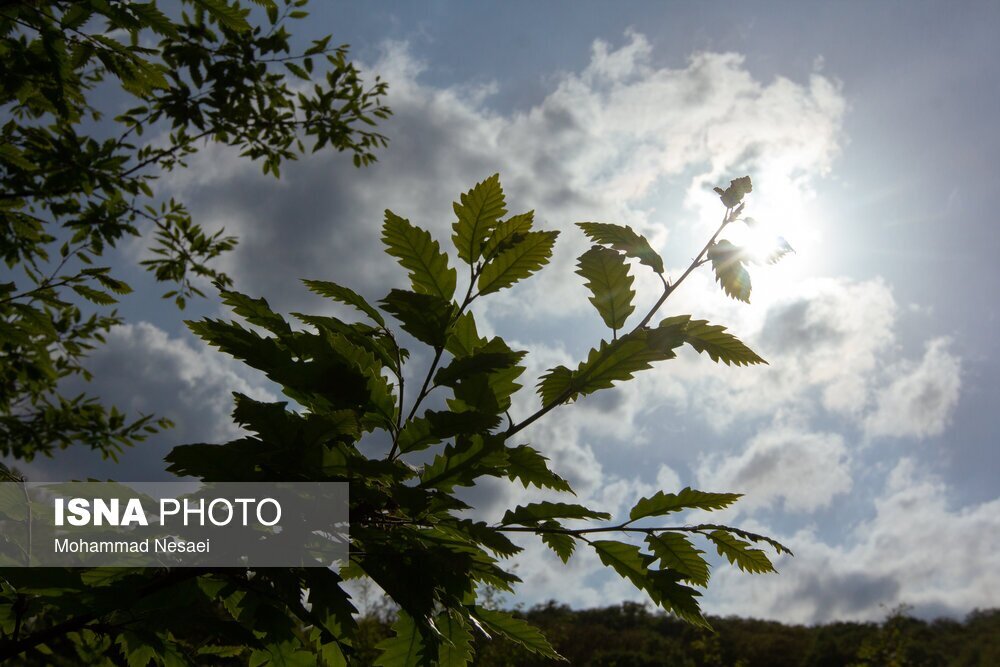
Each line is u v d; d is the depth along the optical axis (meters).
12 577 0.82
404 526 1.02
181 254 5.02
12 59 2.02
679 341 1.08
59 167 3.51
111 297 3.54
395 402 1.09
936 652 16.92
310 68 4.21
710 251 1.13
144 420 5.11
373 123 4.97
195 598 0.96
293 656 1.04
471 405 1.11
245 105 4.21
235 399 0.91
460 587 0.97
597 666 18.67
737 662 15.48
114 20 1.94
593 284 1.14
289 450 0.92
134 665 1.10
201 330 1.01
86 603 0.84
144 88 2.16
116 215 4.12
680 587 1.10
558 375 1.09
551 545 1.19
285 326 1.15
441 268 1.18
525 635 1.17
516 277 1.17
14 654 0.87
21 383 4.60
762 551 1.13
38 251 3.52
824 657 18.39
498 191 1.17
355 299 1.22
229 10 2.01
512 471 1.11
